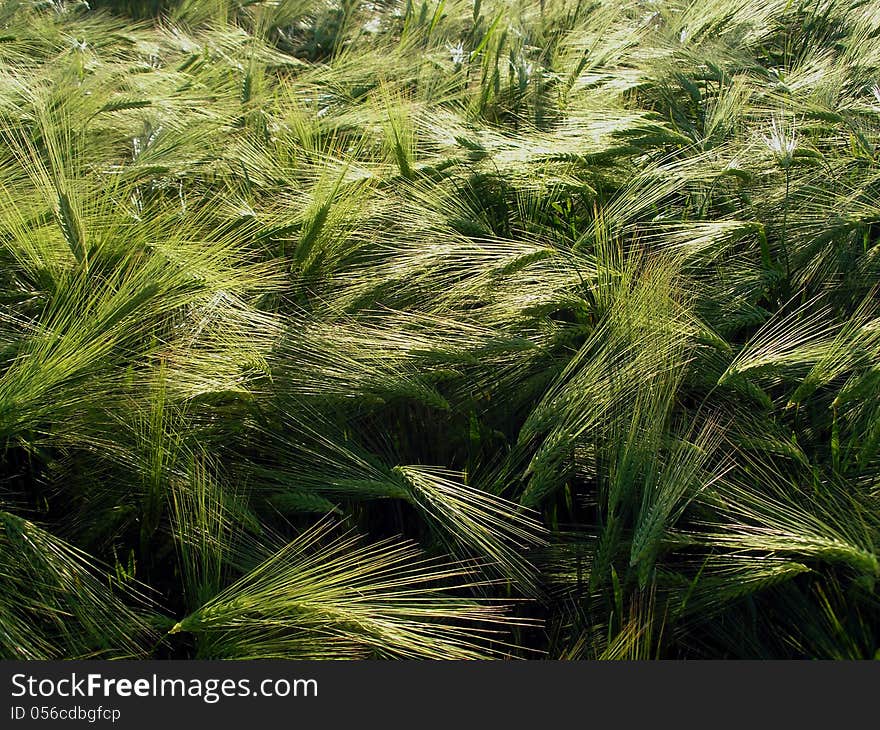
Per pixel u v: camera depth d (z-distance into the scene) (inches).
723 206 147.7
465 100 191.8
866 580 81.7
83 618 81.9
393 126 145.9
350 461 101.2
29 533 81.9
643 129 158.7
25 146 142.5
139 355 97.3
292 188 143.7
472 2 256.1
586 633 89.9
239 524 95.7
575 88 191.3
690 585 88.4
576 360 102.0
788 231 137.0
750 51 224.2
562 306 113.9
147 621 84.0
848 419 104.2
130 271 101.8
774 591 92.0
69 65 191.2
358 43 240.4
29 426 89.1
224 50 234.7
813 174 149.0
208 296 106.5
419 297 118.3
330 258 124.4
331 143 165.5
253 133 165.5
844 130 165.8
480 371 109.2
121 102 169.0
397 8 268.2
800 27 237.1
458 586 90.9
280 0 276.1
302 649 80.4
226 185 145.4
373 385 100.0
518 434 109.8
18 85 166.1
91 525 95.9
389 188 142.2
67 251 109.5
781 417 105.7
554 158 147.5
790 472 101.6
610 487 93.6
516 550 99.1
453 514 91.0
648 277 108.7
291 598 79.1
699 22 231.6
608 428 98.5
